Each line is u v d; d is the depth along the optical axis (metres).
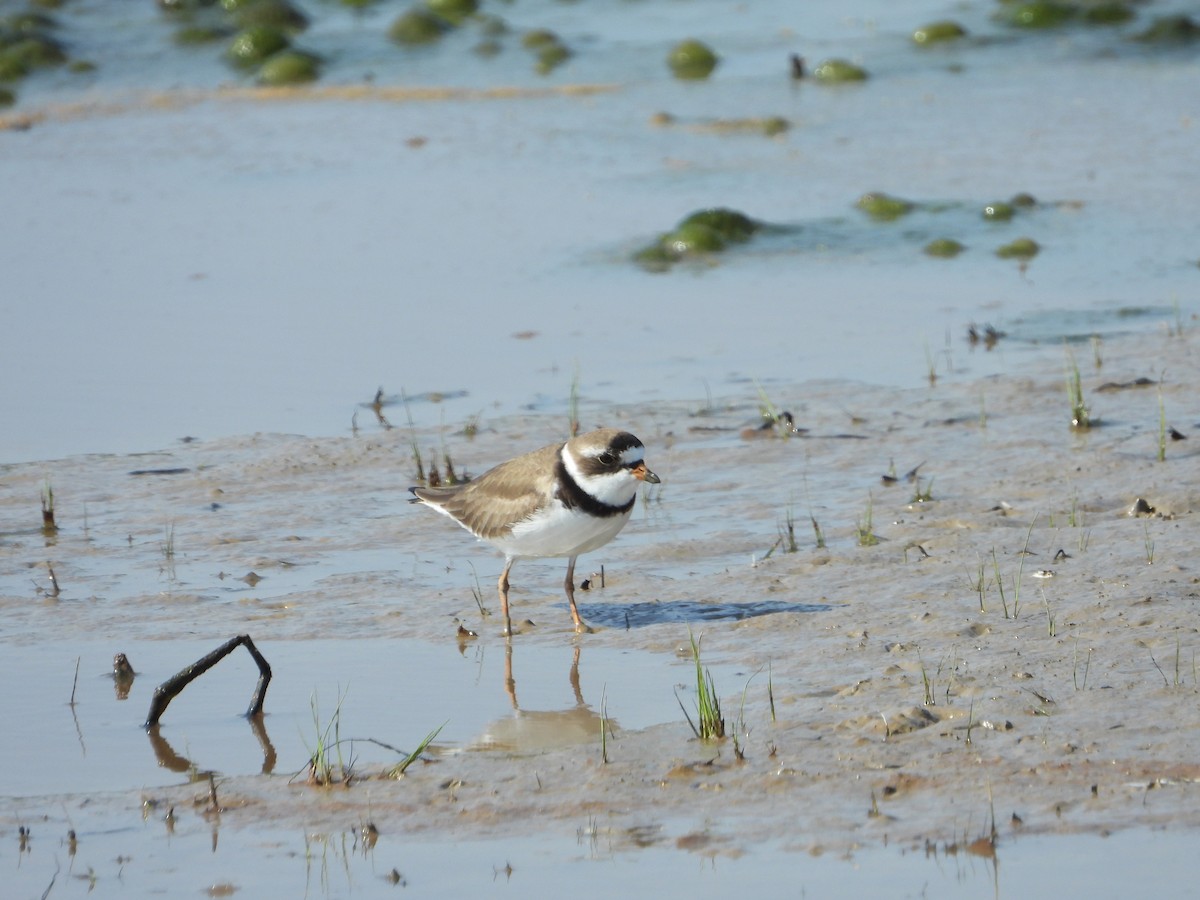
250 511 13.81
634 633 10.89
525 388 17.02
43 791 8.62
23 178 26.86
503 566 12.50
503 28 38.50
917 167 25.86
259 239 22.73
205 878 7.58
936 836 7.59
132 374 17.48
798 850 7.54
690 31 38.41
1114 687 9.09
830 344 18.23
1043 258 21.22
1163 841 7.42
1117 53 34.16
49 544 13.07
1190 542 11.76
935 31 35.91
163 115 31.91
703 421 15.81
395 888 7.40
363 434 15.66
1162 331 18.00
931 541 12.32
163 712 9.66
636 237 22.45
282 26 38.81
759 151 27.48
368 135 29.53
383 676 10.23
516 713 9.52
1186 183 24.16
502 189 25.33
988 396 16.16
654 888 7.27
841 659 10.04
